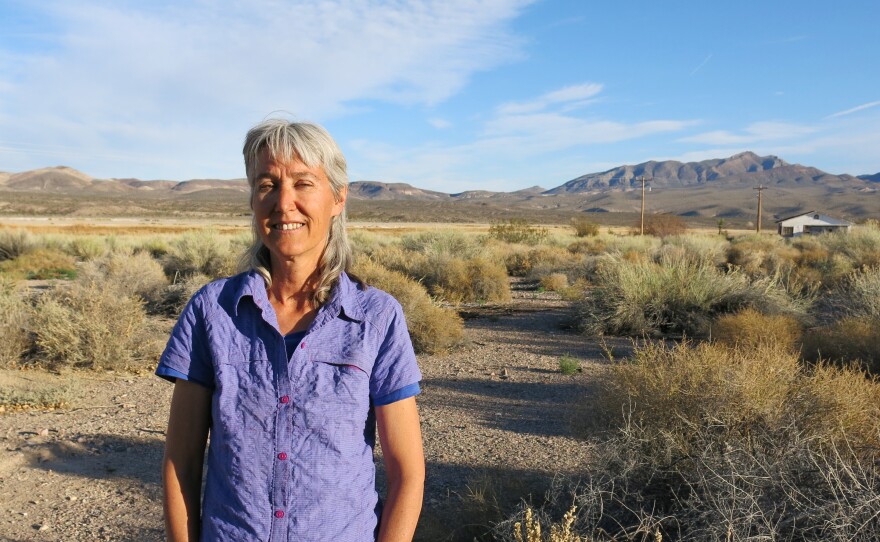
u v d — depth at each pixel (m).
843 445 4.21
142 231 60.09
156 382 9.28
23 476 5.68
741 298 13.86
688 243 33.47
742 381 4.64
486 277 18.61
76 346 9.71
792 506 3.66
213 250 23.36
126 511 5.05
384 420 1.79
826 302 15.12
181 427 1.77
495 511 4.44
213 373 1.78
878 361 8.80
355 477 1.71
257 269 1.83
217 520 1.67
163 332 12.23
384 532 1.72
